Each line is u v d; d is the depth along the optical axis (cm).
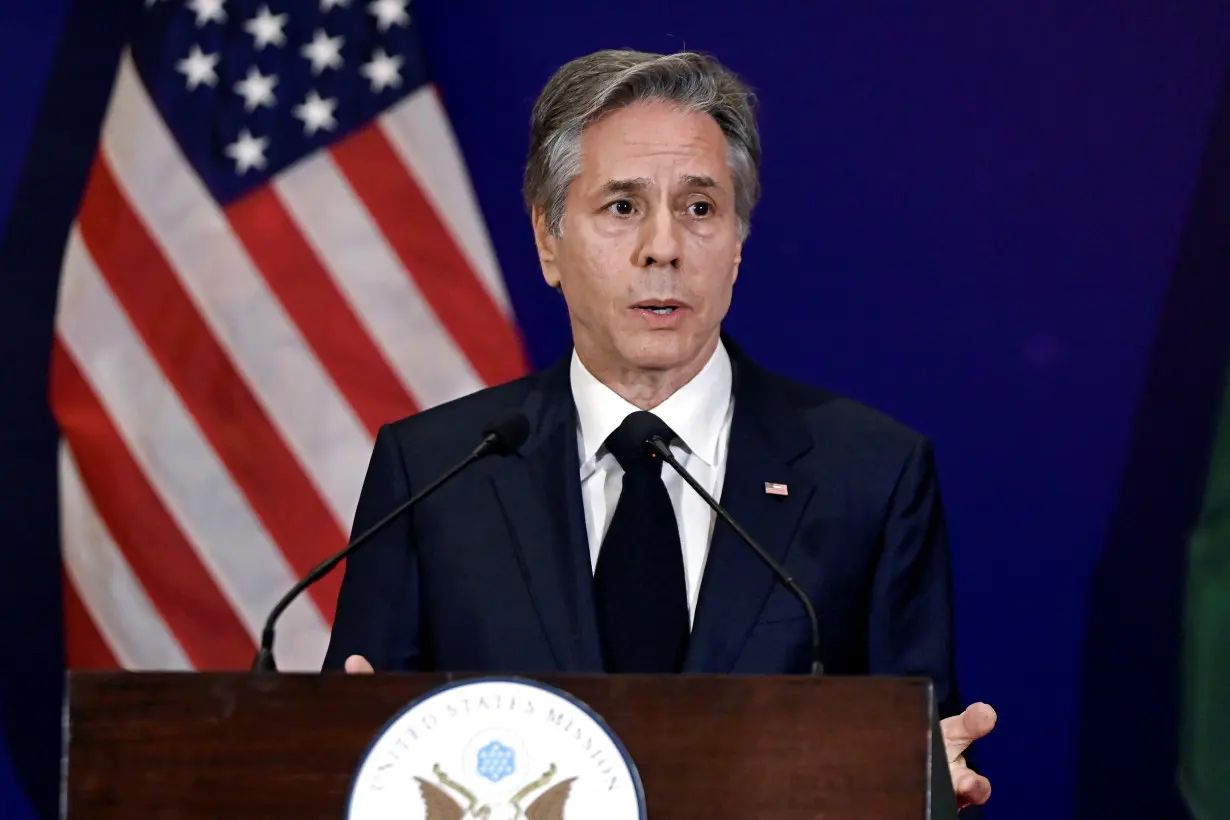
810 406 831
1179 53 1159
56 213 1248
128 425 1146
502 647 748
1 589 1223
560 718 512
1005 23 1177
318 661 1129
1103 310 1158
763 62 1200
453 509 795
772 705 520
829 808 514
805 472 787
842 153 1190
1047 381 1162
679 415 805
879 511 781
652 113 786
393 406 1138
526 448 808
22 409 1233
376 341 1141
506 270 1216
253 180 1155
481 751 510
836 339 1186
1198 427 1136
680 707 520
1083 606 1150
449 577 777
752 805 514
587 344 809
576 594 750
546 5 1220
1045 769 1150
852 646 758
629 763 507
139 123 1166
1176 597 1131
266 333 1144
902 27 1187
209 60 1169
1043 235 1166
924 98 1183
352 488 1133
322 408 1138
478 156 1220
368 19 1177
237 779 522
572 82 802
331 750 521
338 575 1134
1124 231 1158
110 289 1154
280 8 1176
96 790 525
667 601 745
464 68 1222
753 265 1195
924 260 1179
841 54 1192
